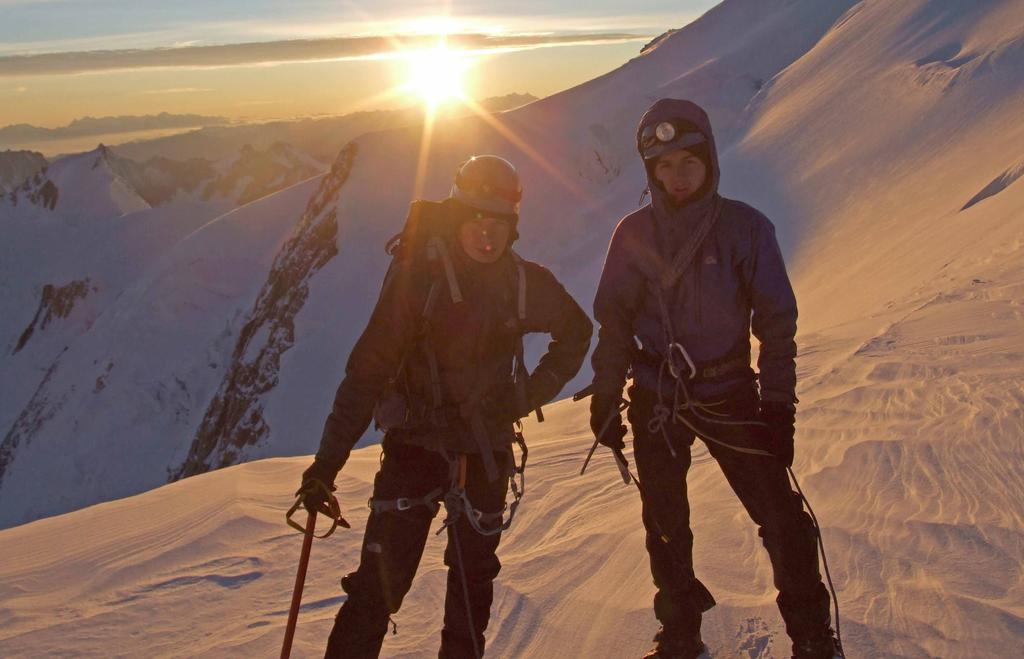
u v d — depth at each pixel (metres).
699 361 3.28
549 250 89.75
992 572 3.51
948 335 8.38
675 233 3.28
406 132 130.62
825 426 5.96
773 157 56.06
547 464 6.50
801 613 3.13
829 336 10.01
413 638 3.81
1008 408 5.40
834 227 38.91
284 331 106.88
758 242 3.22
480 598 3.30
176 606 4.46
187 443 125.44
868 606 3.43
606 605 3.85
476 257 3.09
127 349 144.38
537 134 124.44
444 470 3.14
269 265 145.75
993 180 25.16
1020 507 4.00
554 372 3.27
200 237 153.50
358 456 7.66
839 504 4.47
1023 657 2.96
